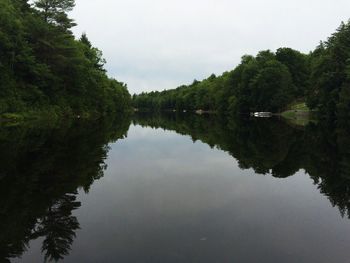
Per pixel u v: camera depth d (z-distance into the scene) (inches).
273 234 373.1
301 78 3742.6
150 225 398.6
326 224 403.5
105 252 326.6
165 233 374.3
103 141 1214.3
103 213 439.2
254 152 988.6
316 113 2416.3
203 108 5629.9
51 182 589.3
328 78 2161.7
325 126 1867.6
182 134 1686.8
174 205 476.7
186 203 487.2
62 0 2190.0
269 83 3405.5
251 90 3644.2
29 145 960.3
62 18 2174.0
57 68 2063.2
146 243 347.6
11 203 472.7
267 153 962.1
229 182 615.5
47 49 1996.8
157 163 818.2
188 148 1109.7
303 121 2463.1
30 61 1836.9
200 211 451.8
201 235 370.6
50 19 2171.5
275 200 505.4
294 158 869.2
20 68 1846.7
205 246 341.7
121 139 1374.3
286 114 3184.1
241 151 1017.5
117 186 579.5
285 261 309.0
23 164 718.5
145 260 310.2
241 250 331.3
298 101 3663.9
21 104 1740.9
